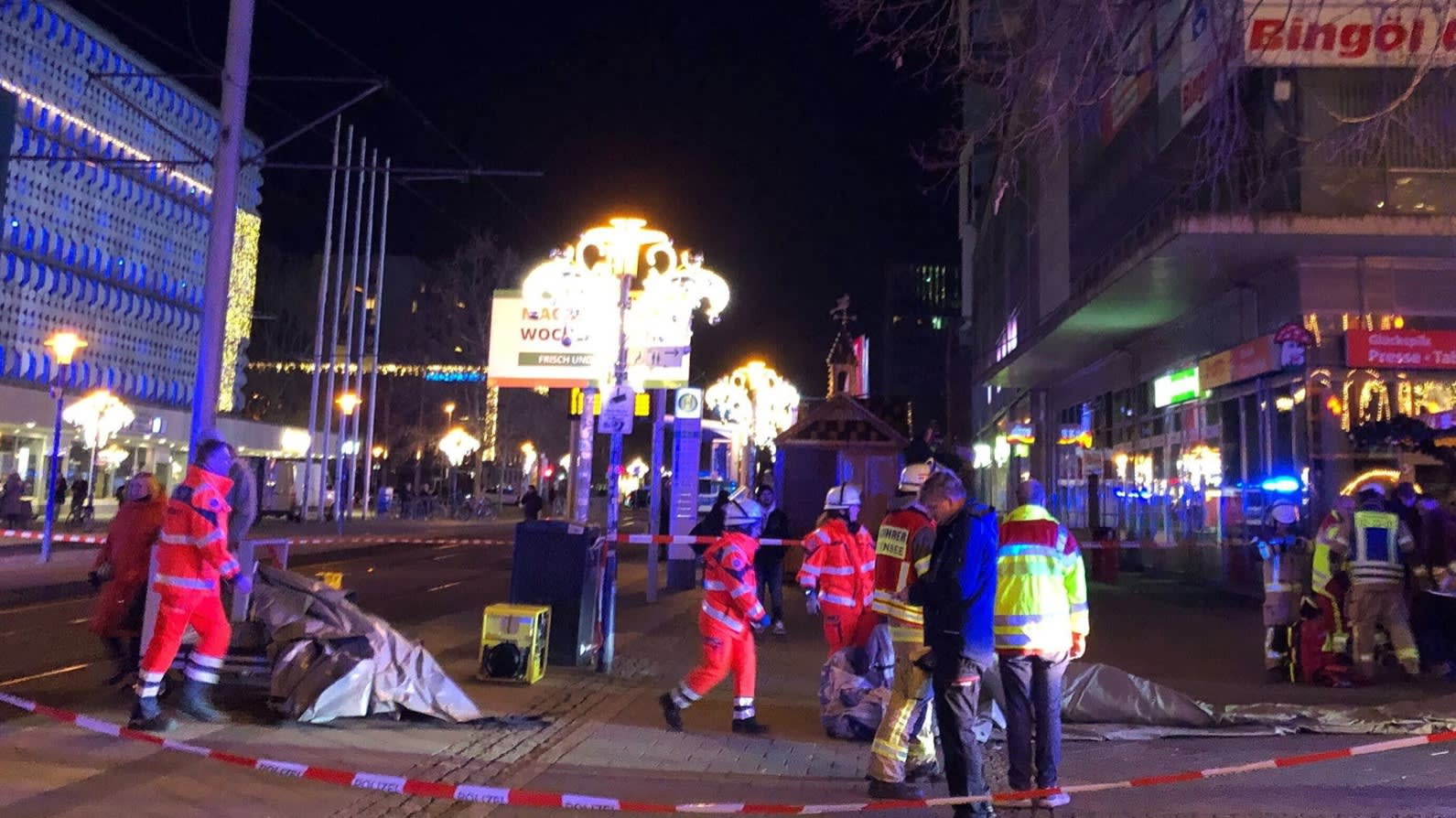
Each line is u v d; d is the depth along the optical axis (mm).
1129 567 22906
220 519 6953
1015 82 8945
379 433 58500
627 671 9820
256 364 56469
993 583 5535
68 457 33000
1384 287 14898
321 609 7598
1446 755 6930
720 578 7473
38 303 30016
